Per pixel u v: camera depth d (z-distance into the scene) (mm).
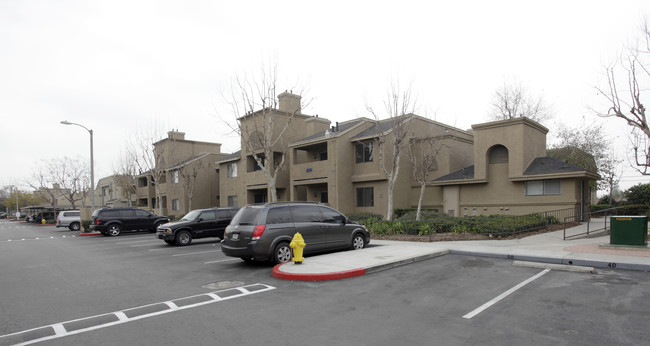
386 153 22906
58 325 5844
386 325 5453
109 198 57781
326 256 10898
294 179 27031
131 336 5258
